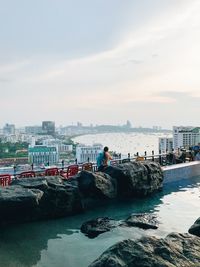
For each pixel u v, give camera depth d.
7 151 161.75
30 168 19.56
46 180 15.67
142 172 19.58
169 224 14.02
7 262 9.97
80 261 10.19
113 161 24.02
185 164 26.55
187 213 15.85
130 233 12.76
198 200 18.62
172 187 22.48
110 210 16.55
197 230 11.44
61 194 15.16
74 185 16.55
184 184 23.47
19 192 13.82
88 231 12.90
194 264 8.00
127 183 18.59
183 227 13.59
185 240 9.12
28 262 10.02
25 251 10.91
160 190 21.34
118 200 18.58
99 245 11.53
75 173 20.09
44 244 11.58
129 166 19.42
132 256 8.22
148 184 19.86
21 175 17.83
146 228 13.38
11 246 11.36
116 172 18.77
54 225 13.91
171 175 24.12
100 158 20.06
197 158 30.00
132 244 8.66
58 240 12.02
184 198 19.12
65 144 160.25
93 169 21.56
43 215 14.70
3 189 14.09
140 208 16.89
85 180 17.19
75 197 15.73
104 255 8.44
